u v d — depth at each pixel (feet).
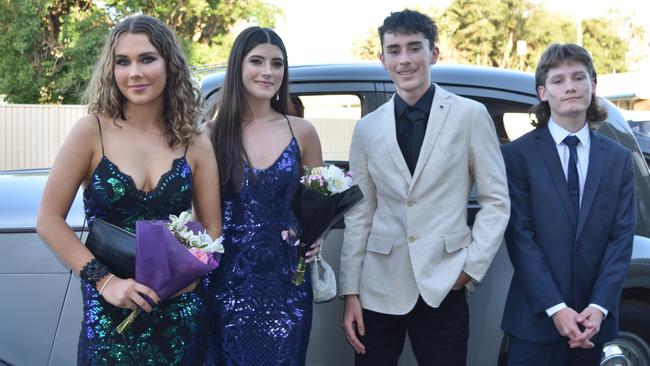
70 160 7.22
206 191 7.92
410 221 9.06
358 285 9.41
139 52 7.32
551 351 9.25
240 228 8.39
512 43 122.01
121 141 7.39
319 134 10.59
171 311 7.38
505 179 9.18
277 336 8.36
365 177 9.57
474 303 10.50
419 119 9.27
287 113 9.11
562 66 9.17
